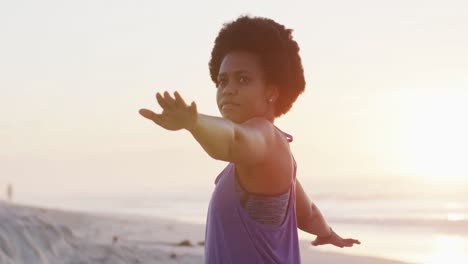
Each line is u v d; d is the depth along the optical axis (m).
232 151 1.89
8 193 44.53
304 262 12.93
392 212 33.53
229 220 2.12
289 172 2.18
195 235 19.45
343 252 14.55
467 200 47.91
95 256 8.33
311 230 2.71
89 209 52.56
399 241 18.14
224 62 2.23
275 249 2.14
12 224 7.75
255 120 2.13
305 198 2.63
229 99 2.19
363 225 24.64
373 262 12.84
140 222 24.22
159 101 1.66
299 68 2.32
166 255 9.95
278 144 2.15
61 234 8.35
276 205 2.14
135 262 8.94
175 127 1.70
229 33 2.25
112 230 19.89
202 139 1.76
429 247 16.41
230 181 2.13
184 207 53.50
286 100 2.28
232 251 2.11
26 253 7.41
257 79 2.20
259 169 2.08
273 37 2.22
